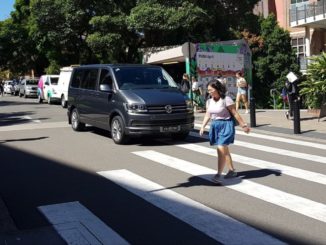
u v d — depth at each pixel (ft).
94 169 31.42
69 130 52.65
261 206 22.36
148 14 96.63
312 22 117.70
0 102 118.01
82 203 23.50
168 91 41.75
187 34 110.22
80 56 132.57
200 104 73.15
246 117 60.75
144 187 26.30
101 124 44.75
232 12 109.09
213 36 111.65
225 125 26.86
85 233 19.20
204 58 73.67
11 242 18.49
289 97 58.44
